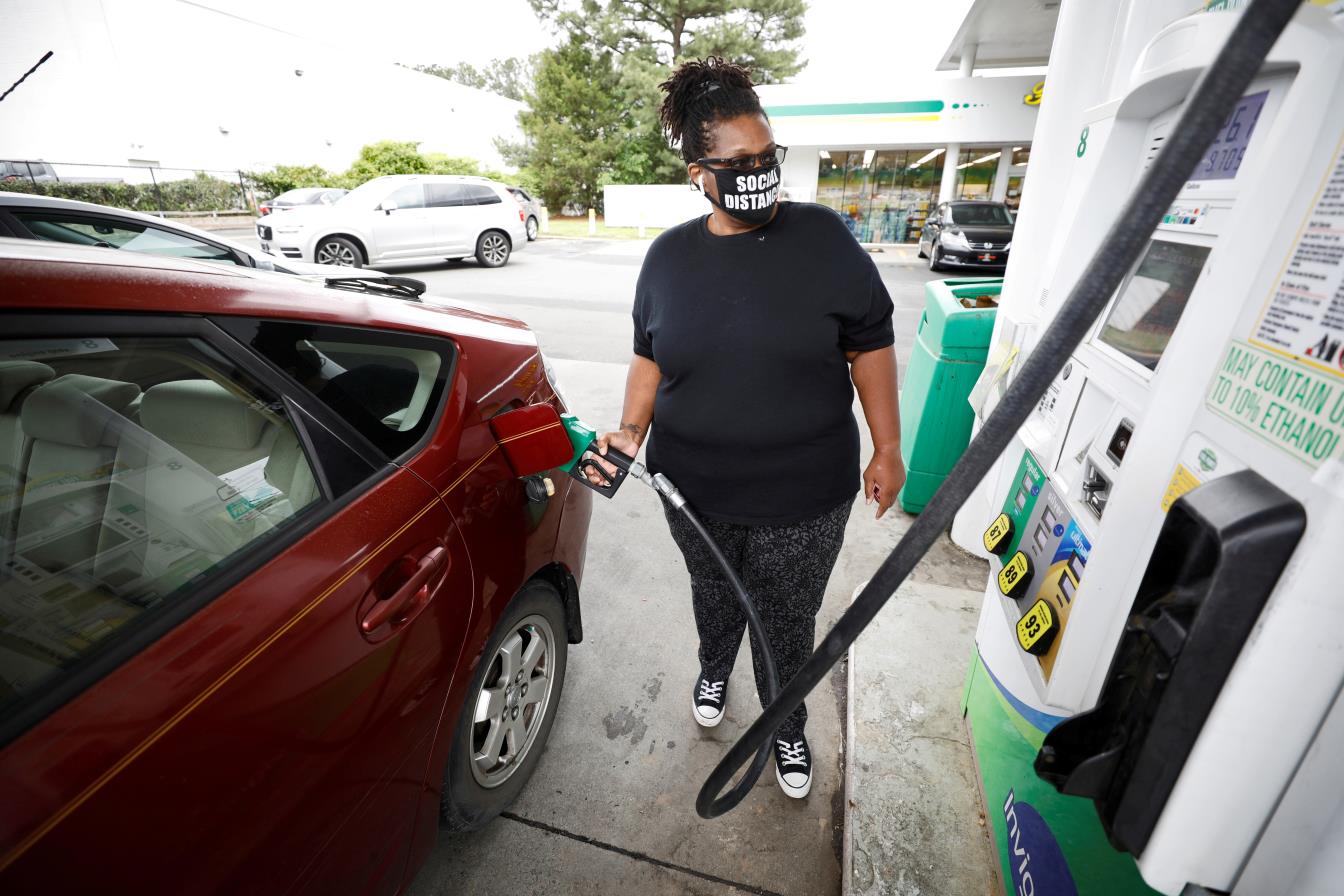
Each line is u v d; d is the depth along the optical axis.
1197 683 0.64
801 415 1.29
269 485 1.05
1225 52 0.40
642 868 1.56
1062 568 1.07
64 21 16.31
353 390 1.27
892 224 15.95
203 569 0.92
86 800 0.70
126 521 0.89
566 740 1.90
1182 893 0.72
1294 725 0.61
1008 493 1.41
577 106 20.48
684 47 20.52
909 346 5.96
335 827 1.00
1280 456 0.60
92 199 15.45
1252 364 0.67
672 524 1.55
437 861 1.57
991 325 2.53
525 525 1.56
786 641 1.62
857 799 1.63
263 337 1.12
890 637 2.15
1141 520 0.85
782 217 1.26
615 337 6.16
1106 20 1.95
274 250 9.50
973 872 1.47
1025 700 1.27
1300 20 0.63
